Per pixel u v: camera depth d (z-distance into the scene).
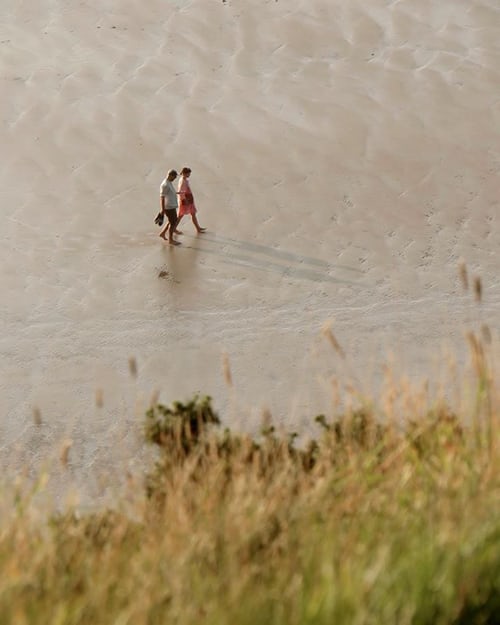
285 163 92.44
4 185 89.94
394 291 75.94
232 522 20.83
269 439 28.27
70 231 84.06
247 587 18.42
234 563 19.16
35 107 99.19
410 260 79.88
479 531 18.78
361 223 84.69
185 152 93.81
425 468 23.06
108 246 82.06
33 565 20.38
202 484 24.62
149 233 83.75
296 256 80.62
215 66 104.75
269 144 94.88
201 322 72.56
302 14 111.12
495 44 107.25
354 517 20.73
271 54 106.19
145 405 62.72
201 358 68.19
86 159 93.00
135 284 77.12
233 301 75.00
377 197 87.94
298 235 83.38
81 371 67.12
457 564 18.09
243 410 61.00
